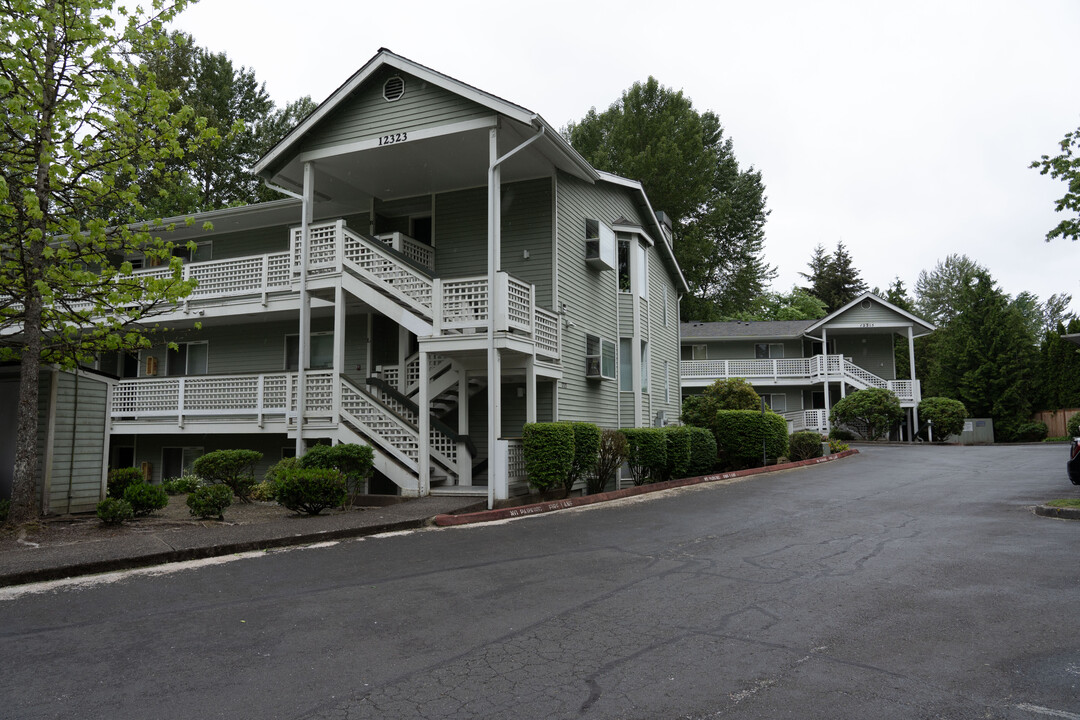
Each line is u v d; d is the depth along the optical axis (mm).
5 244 11234
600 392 19109
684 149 43094
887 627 5570
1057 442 34344
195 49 34656
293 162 16031
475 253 17203
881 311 38406
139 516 11617
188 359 21172
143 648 5273
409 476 14031
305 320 15477
